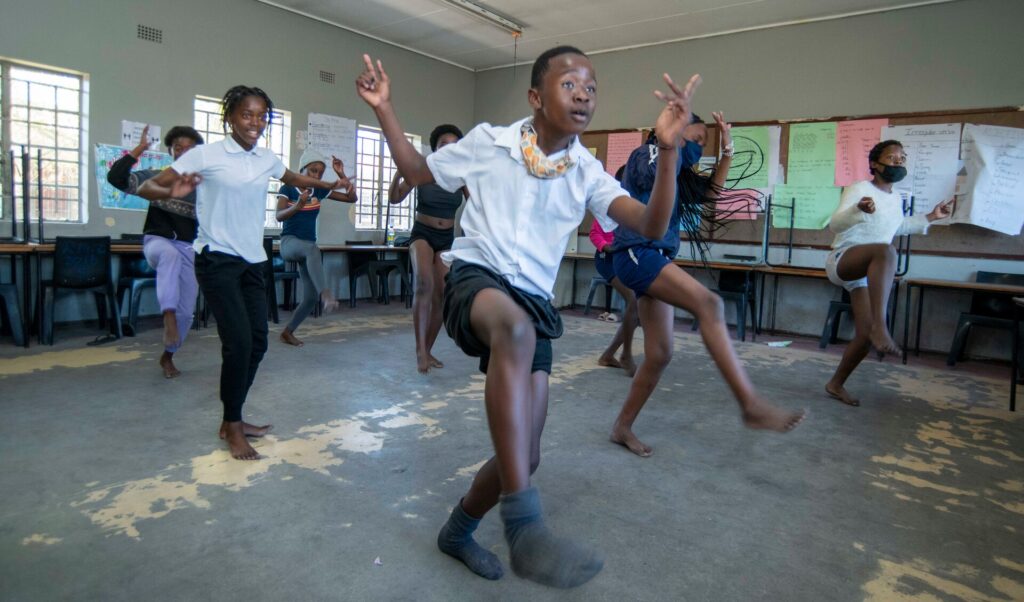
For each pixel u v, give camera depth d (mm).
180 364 3900
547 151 1365
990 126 5449
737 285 6137
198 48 6020
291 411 3035
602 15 6500
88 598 1480
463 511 1633
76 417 2824
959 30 5555
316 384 3553
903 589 1671
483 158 1390
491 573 1634
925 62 5715
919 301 5277
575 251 7789
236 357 2357
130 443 2523
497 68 8688
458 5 6422
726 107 6785
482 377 3846
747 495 2256
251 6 6391
